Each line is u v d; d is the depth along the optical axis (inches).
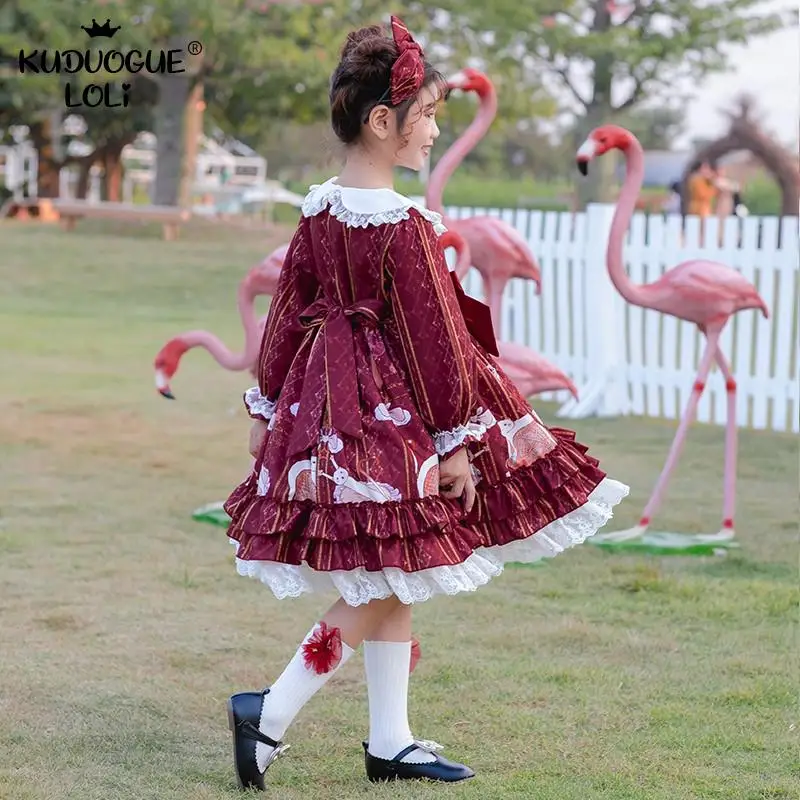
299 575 121.8
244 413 363.3
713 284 224.8
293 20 878.4
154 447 313.9
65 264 743.7
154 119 1096.2
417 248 121.5
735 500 272.1
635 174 223.6
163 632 177.0
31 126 1201.4
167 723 144.4
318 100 989.8
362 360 122.6
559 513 127.2
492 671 162.6
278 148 1734.7
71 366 438.9
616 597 198.5
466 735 141.9
